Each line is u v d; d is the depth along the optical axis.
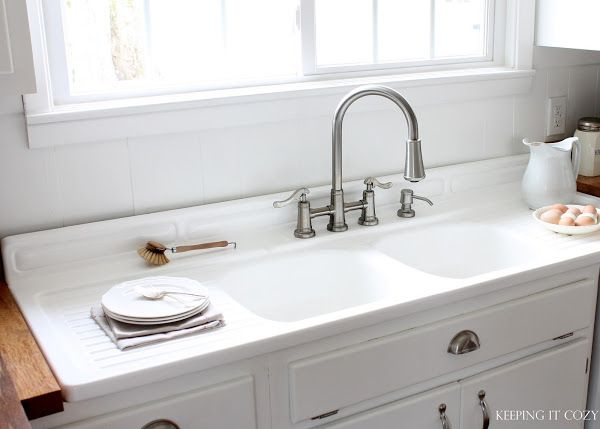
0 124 1.62
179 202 1.86
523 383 1.73
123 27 1.86
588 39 2.09
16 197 1.67
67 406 1.22
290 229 1.93
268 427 1.42
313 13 1.98
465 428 1.67
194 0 1.89
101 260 1.72
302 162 2.00
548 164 2.03
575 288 1.76
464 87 2.17
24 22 1.38
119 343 1.33
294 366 1.40
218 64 1.95
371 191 1.94
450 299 1.54
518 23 2.24
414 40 2.20
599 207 2.07
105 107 1.70
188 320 1.41
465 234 2.00
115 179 1.77
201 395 1.32
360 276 1.79
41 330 1.41
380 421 1.53
